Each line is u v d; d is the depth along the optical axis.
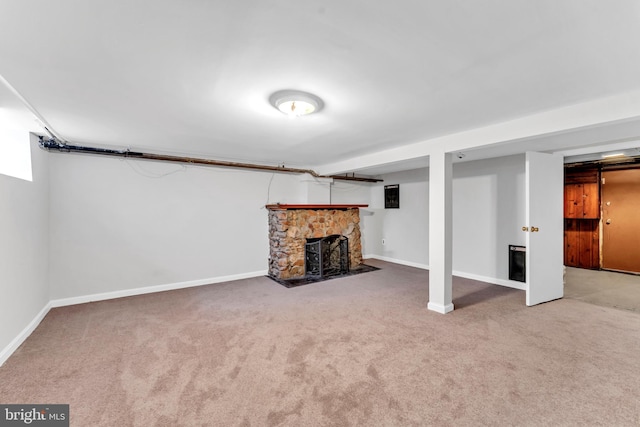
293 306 3.59
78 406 1.78
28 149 2.99
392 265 6.11
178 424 1.63
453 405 1.77
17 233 2.61
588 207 5.61
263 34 1.38
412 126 2.88
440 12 1.22
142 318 3.21
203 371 2.16
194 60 1.63
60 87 1.98
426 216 5.78
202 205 4.66
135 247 4.11
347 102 2.25
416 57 1.59
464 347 2.49
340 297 3.95
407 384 1.98
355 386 1.97
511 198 4.41
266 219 5.34
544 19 1.26
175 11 1.21
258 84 1.94
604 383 1.98
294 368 2.19
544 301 3.67
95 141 3.56
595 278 4.94
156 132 3.13
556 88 1.99
